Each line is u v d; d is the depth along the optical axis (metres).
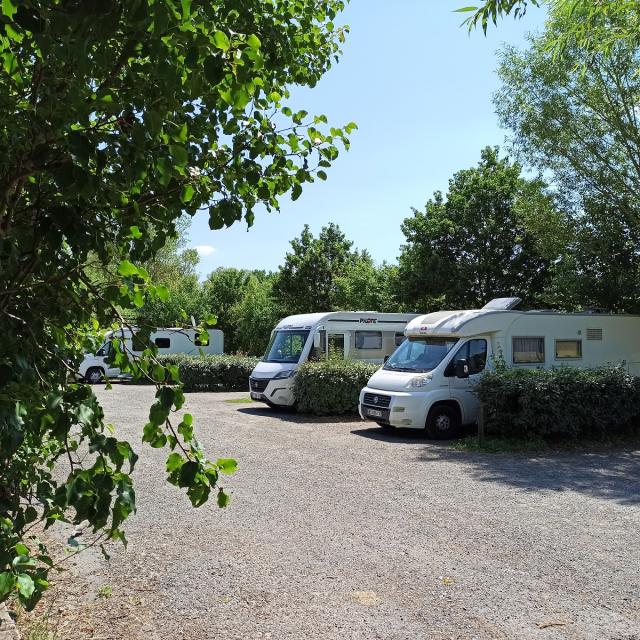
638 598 4.48
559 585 4.71
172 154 1.97
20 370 2.01
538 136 18.08
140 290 2.51
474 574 4.93
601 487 8.02
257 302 39.59
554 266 21.02
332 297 35.22
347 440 12.00
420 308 28.17
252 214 2.88
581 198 18.83
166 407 2.19
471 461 9.84
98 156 1.81
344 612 4.23
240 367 25.58
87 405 2.14
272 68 2.97
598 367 12.59
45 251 2.15
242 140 2.81
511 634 3.92
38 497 2.84
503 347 13.28
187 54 1.86
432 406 12.31
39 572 2.15
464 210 26.14
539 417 11.16
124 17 1.67
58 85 1.96
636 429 12.29
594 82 16.70
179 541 5.77
